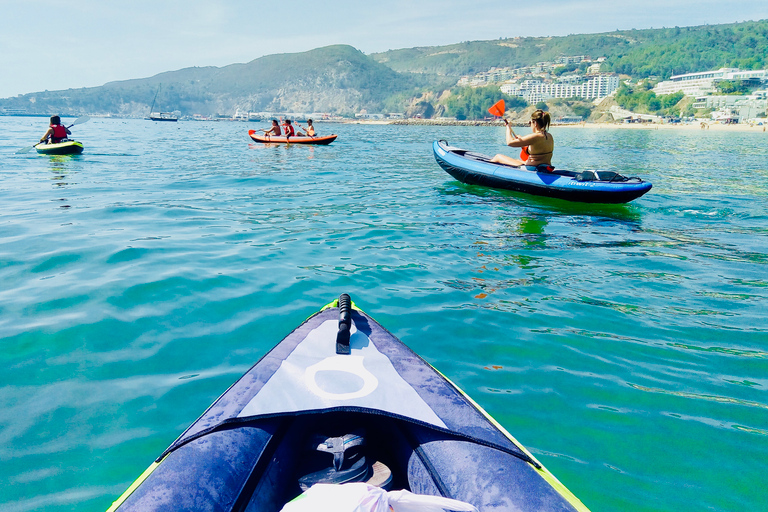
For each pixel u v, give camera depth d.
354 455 1.81
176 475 1.50
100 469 2.32
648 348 3.47
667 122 152.38
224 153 17.72
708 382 3.05
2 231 6.14
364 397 1.86
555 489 1.54
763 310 4.09
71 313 3.87
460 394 2.04
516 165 8.87
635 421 2.67
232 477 1.54
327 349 2.27
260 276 4.75
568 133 65.94
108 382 3.02
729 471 2.30
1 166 12.46
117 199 8.38
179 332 3.64
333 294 4.36
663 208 8.02
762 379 3.09
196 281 4.57
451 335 3.63
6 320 3.75
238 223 6.86
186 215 7.28
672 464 2.35
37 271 4.76
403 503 1.43
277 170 12.73
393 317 3.91
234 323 3.79
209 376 3.09
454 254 5.52
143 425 2.63
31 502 2.12
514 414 2.72
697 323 3.86
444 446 1.71
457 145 24.75
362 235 6.28
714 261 5.34
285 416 1.78
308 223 6.89
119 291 4.30
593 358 3.33
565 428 2.61
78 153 15.54
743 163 16.56
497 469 1.59
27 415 2.71
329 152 18.91
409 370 2.14
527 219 7.16
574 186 7.82
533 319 3.91
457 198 8.69
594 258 5.44
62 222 6.68
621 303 4.23
